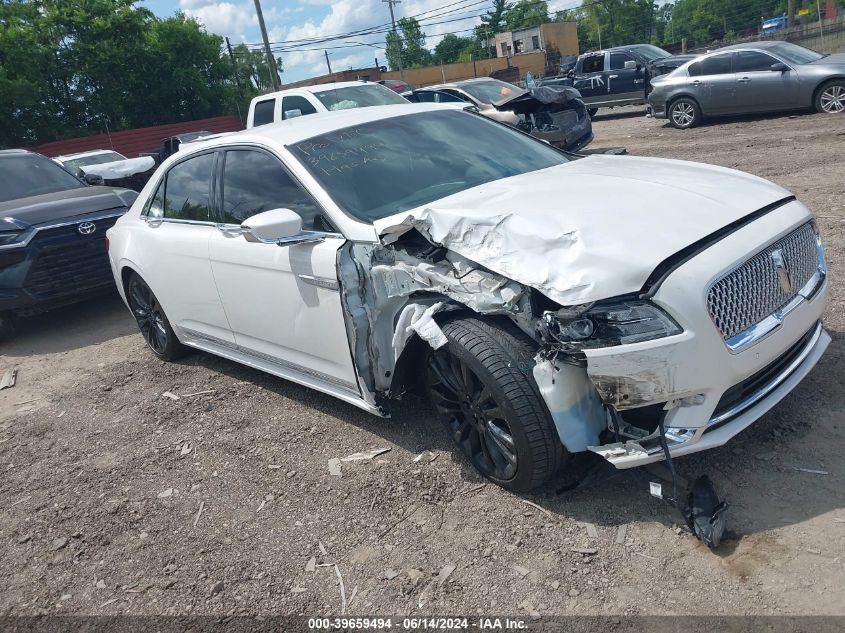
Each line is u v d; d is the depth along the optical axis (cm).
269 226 333
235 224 423
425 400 420
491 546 289
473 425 324
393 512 324
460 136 436
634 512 293
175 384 523
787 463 305
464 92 1308
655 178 339
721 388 265
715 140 1208
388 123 434
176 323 518
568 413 276
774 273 286
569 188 333
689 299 255
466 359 299
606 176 351
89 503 377
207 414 461
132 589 305
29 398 546
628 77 1833
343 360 366
